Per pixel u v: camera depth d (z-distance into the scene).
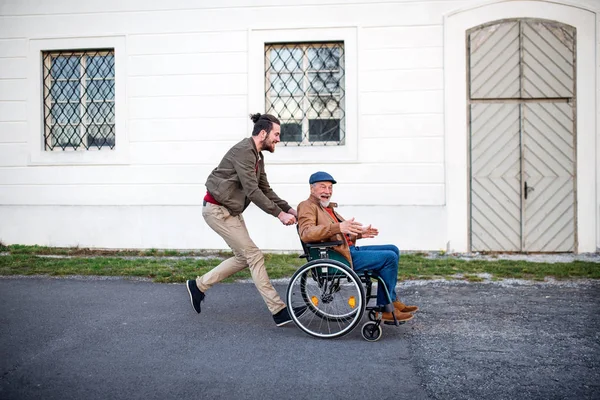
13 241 8.42
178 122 8.19
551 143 7.84
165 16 8.16
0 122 8.41
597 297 5.39
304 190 7.96
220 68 8.12
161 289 5.86
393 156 7.88
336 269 4.12
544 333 4.27
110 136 8.46
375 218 7.90
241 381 3.34
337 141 8.11
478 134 7.86
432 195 7.86
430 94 7.86
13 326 4.52
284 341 4.15
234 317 4.84
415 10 7.84
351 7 7.91
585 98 7.79
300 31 7.99
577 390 3.18
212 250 8.13
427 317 4.76
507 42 7.81
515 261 7.23
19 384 3.29
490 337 4.18
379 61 7.89
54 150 8.51
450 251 7.88
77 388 3.23
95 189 8.30
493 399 3.06
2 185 8.44
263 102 8.09
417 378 3.37
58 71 8.51
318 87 8.11
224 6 8.08
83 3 8.27
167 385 3.28
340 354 3.83
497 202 7.88
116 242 8.27
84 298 5.46
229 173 4.48
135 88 8.23
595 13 7.72
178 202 8.19
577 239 7.86
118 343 4.09
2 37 8.38
